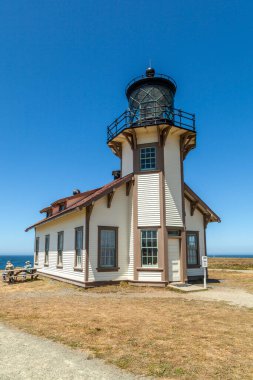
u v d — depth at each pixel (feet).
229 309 31.65
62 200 70.79
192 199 61.98
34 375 15.40
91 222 49.96
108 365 16.71
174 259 51.72
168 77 57.67
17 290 48.16
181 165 55.57
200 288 46.14
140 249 51.31
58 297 40.19
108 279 50.26
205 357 17.95
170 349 19.25
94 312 30.01
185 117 54.95
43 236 76.95
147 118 55.11
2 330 23.65
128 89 59.88
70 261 55.98
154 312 30.04
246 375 15.61
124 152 58.18
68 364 16.81
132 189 54.24
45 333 22.70
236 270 92.79
